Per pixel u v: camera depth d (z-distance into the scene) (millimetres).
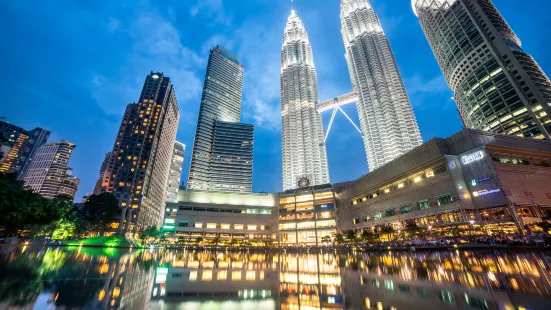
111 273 18406
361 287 14586
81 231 85938
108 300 10086
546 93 111625
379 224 92562
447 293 11984
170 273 20859
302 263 33812
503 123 119875
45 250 40344
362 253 56438
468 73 141375
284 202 129250
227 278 19000
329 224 116188
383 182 92062
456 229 62062
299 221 121875
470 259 28391
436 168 72062
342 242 93562
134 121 144625
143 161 135375
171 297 11797
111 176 129625
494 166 62531
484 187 62656
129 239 83750
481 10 141125
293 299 11906
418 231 69875
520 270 18953
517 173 64312
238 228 121312
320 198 122688
